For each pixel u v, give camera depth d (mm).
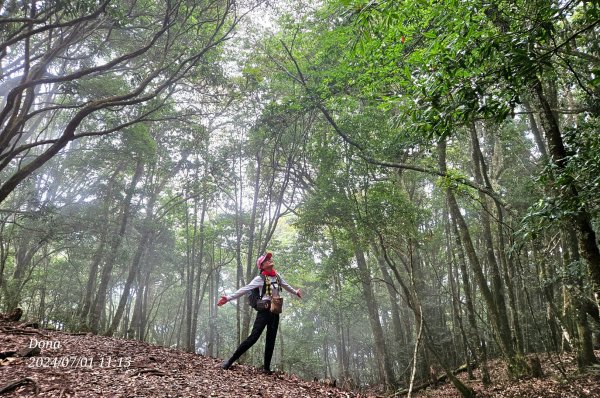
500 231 12648
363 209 13273
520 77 3988
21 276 19609
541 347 16859
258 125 13367
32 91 9938
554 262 14188
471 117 4465
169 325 37906
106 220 18609
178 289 34969
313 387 5633
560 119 15938
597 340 14469
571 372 10898
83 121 17328
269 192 15289
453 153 21406
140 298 22594
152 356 5676
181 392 4051
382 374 20688
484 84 4160
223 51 13500
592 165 4617
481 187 11328
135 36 13812
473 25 4113
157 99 13523
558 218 4918
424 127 4297
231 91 14062
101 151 17281
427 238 13594
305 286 28969
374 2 4352
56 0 7961
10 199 21562
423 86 4172
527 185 7520
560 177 4836
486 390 11234
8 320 7512
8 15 8805
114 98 9711
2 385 3660
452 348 18359
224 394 4266
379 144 11898
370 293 19422
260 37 13906
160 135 18875
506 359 11828
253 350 21688
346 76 10234
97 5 8945
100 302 16641
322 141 13844
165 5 12266
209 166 17297
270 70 14266
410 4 4949
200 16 11539
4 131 9062
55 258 27609
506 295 20250
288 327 33500
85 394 3602
